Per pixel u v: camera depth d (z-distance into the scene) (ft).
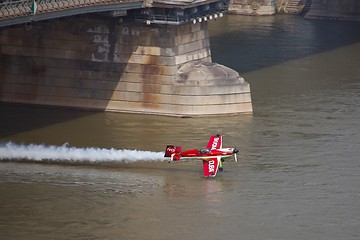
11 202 574.15
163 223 552.82
